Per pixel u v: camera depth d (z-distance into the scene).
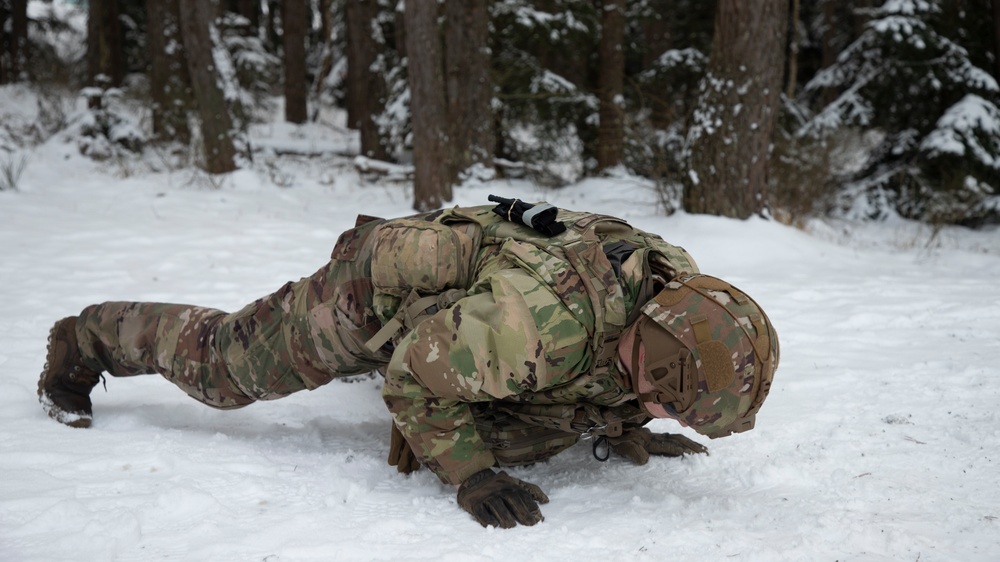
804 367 3.81
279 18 28.03
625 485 2.48
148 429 2.97
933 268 7.01
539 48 13.64
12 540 2.00
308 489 2.41
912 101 11.73
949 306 5.03
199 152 11.66
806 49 20.12
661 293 2.02
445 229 2.29
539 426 2.40
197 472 2.50
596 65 14.00
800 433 2.89
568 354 2.04
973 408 3.07
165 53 13.70
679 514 2.21
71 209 8.36
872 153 12.20
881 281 6.16
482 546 2.02
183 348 2.76
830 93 15.09
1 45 21.38
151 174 11.45
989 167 10.66
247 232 7.65
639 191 10.74
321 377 2.65
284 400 3.40
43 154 11.95
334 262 2.52
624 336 2.07
